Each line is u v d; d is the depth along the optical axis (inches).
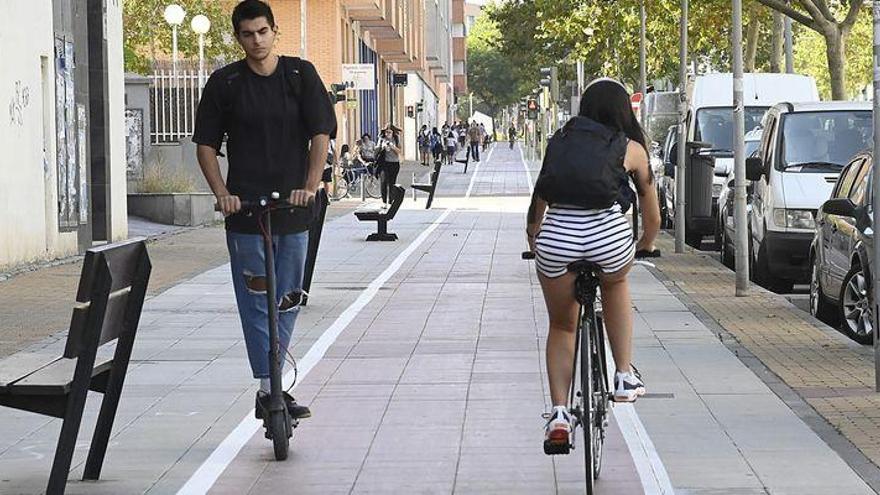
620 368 353.7
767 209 855.1
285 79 382.3
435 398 470.6
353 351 575.2
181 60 1854.1
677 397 467.8
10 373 333.4
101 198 1178.0
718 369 524.1
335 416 442.3
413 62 3814.0
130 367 534.6
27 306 735.1
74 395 323.9
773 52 1822.1
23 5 948.6
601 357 352.5
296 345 592.7
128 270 349.7
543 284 345.7
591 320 343.9
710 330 631.2
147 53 2116.1
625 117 348.2
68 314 702.5
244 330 387.9
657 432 414.3
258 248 380.8
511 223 1416.1
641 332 626.5
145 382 502.6
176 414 446.0
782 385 490.3
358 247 1122.0
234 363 544.7
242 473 369.7
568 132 343.3
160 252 1089.4
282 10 2310.5
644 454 385.7
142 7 1961.1
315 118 380.5
